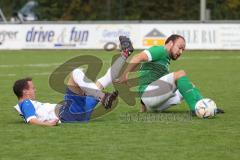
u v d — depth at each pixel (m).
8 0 135.00
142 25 96.50
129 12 122.75
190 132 26.36
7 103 37.91
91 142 24.23
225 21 93.62
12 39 101.56
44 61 77.56
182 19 120.75
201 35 94.31
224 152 22.25
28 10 133.25
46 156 21.75
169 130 26.88
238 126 28.00
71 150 22.72
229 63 73.38
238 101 38.69
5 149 22.94
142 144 23.81
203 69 65.81
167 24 95.31
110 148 23.05
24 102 28.17
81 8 127.88
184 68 67.25
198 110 30.30
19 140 24.61
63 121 29.08
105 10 124.25
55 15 130.88
